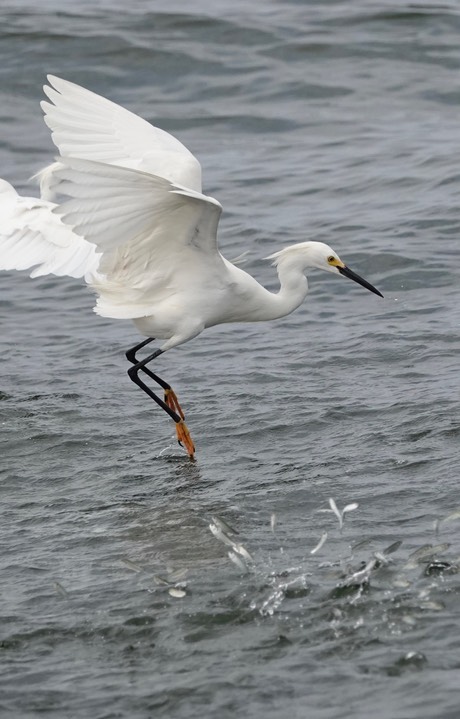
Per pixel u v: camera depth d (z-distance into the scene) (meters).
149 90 25.48
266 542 9.91
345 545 9.71
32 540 10.32
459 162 21.58
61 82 11.79
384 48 27.03
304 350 15.02
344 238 18.67
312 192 20.95
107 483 11.56
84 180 9.98
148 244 11.59
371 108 24.86
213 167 22.38
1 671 8.14
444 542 9.55
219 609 8.78
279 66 26.38
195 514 10.64
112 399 13.88
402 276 17.25
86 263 11.77
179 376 14.47
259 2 30.06
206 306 12.20
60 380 14.53
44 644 8.48
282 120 24.39
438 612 8.47
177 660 8.15
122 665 8.14
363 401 13.14
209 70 26.12
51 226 11.92
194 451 12.19
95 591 9.21
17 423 13.16
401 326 15.54
